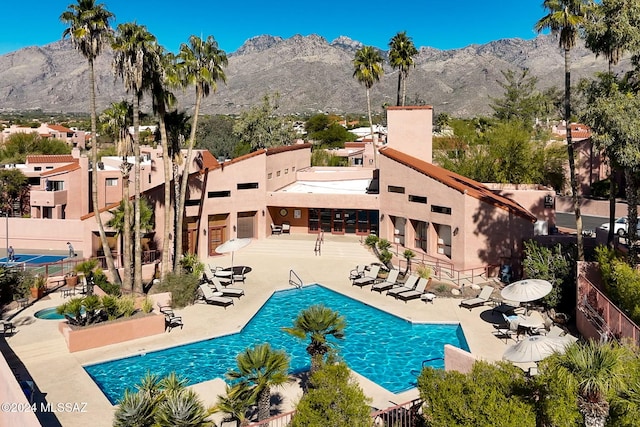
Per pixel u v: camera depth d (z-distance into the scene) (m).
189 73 27.64
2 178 51.38
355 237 41.22
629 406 9.46
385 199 38.53
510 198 38.81
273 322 24.48
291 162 48.19
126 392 12.21
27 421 11.36
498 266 30.89
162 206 33.91
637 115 20.16
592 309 20.45
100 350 20.31
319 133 108.00
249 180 39.12
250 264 34.81
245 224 39.91
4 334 21.30
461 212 31.53
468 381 11.30
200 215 35.91
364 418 10.98
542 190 40.75
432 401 11.29
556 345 13.99
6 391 13.62
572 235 33.31
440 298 27.19
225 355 20.50
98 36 24.95
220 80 29.12
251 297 27.66
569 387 10.33
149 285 29.33
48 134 106.69
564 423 10.05
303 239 40.41
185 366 19.41
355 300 27.55
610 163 26.36
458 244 31.86
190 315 24.75
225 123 91.25
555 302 23.61
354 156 72.81
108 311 21.83
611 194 27.78
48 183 48.94
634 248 23.41
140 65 24.52
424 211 34.81
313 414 10.80
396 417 12.80
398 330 23.31
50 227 44.84
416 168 35.12
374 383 17.52
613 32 21.20
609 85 21.77
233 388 12.70
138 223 26.44
